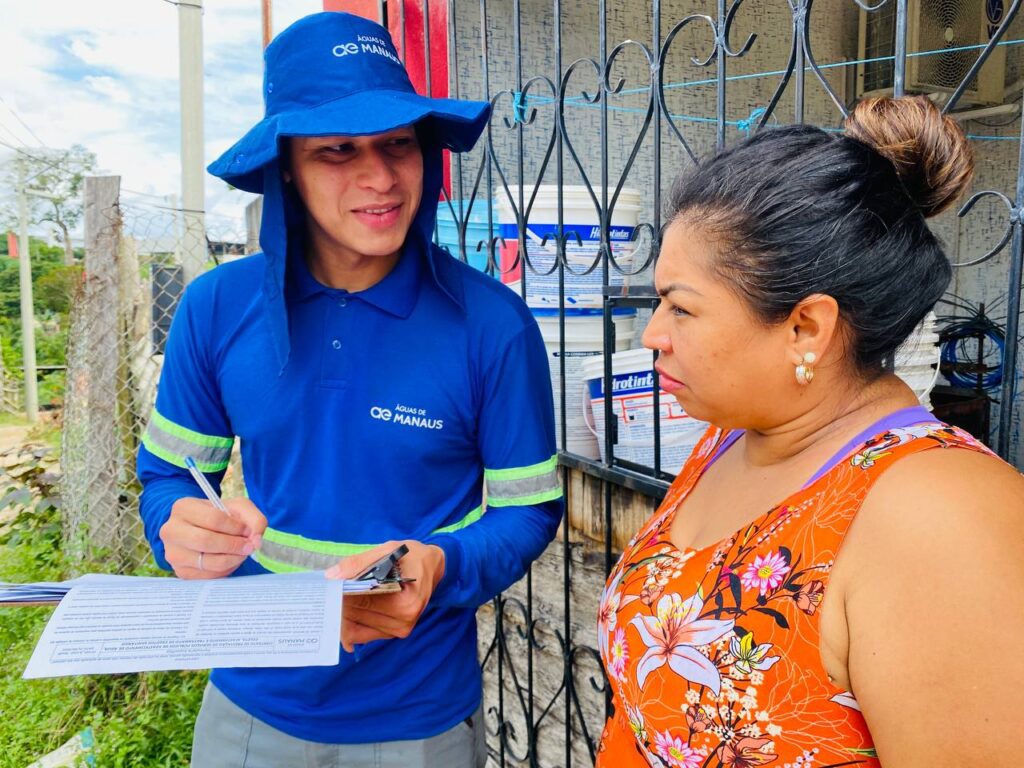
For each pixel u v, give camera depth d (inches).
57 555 150.8
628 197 86.6
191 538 43.8
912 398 34.4
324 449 52.1
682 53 133.8
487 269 89.7
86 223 136.6
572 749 86.9
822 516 30.6
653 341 36.7
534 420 52.9
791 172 31.4
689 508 40.9
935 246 33.1
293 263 51.9
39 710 115.7
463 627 56.7
